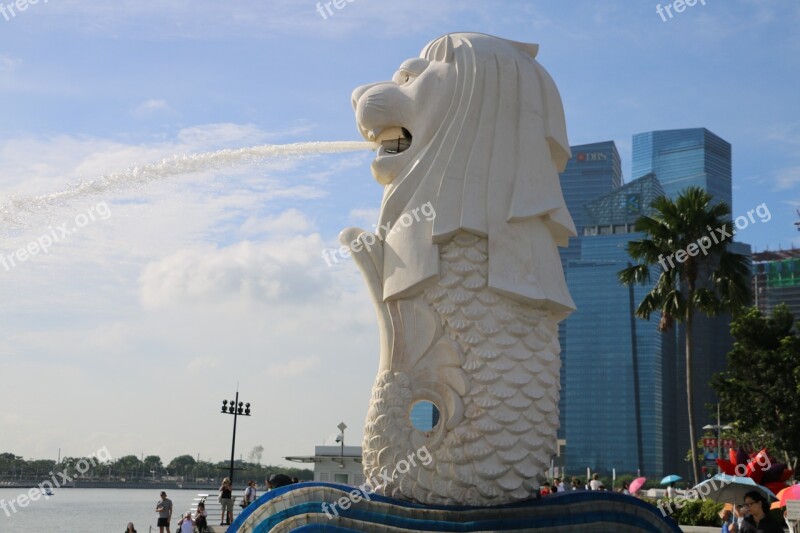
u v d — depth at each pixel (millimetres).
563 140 8977
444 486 7941
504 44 9078
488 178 8523
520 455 8000
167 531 19312
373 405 8305
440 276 8344
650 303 22922
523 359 8227
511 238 8414
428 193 8492
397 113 8859
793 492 10055
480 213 8406
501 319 8227
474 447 7938
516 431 8039
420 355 8266
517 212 8398
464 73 8750
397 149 9062
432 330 8273
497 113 8680
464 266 8344
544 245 8617
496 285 8211
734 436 28562
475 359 8117
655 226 22844
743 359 25922
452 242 8430
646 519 8062
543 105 8914
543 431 8234
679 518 18609
